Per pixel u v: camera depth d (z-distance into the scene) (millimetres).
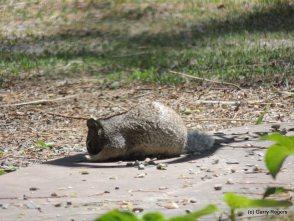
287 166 8344
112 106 15734
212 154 9516
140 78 18875
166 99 16266
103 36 27484
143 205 6699
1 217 6398
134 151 9547
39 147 11711
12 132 13414
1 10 30891
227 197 2270
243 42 23344
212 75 18375
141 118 9516
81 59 23281
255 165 8648
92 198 7141
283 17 27312
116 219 2119
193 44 24516
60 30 28688
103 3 30469
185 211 6344
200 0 29859
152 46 25266
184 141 9578
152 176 8250
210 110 14789
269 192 2797
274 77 17688
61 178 8320
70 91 17938
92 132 9641
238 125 13289
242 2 29359
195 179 7957
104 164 9297
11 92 18312
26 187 7816
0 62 22891
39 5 30922
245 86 17047
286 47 21438
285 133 10930
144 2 30094
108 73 20609
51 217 6328
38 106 16156
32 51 25594
